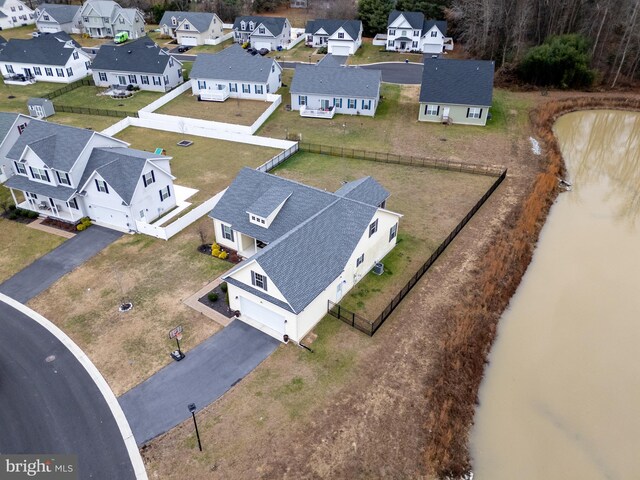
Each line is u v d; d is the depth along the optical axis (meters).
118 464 19.67
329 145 51.28
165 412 21.83
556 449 21.52
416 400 22.50
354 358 24.75
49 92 67.75
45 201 38.06
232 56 65.81
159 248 33.91
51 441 20.61
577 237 37.22
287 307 24.53
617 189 45.25
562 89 68.31
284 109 61.50
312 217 28.22
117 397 22.58
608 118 61.88
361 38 90.12
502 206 39.72
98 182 34.91
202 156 48.84
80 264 32.28
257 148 50.72
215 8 104.56
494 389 24.42
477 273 31.50
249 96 64.88
